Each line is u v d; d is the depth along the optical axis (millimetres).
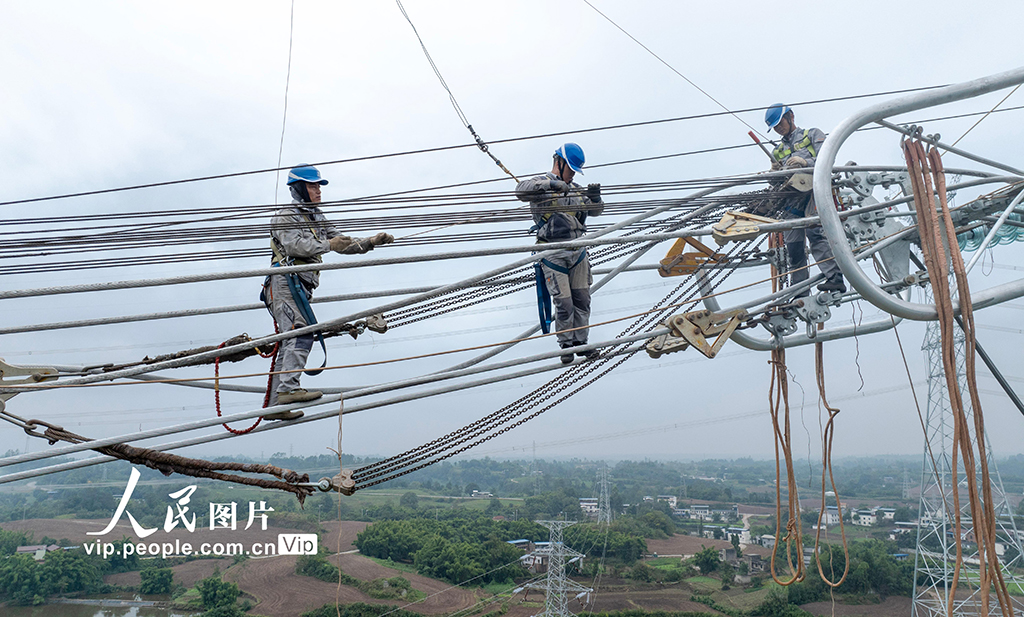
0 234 4707
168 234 4902
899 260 6082
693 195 5949
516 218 5383
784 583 6031
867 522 90688
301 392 4609
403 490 148125
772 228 5195
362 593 49688
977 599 28281
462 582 53844
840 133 4672
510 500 127250
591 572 59188
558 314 5242
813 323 6023
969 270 4809
